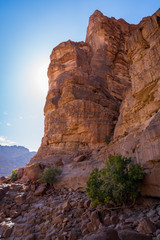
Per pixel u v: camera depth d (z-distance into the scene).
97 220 6.55
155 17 12.23
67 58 34.16
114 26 45.16
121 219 6.11
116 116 26.31
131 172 7.43
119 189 7.11
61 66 33.81
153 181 6.98
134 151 9.64
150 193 7.08
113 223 6.10
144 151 7.86
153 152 7.13
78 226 7.32
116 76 37.34
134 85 13.44
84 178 12.68
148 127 7.98
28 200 12.83
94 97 27.20
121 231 3.80
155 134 7.24
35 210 10.84
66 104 25.72
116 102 31.78
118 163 8.26
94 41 40.19
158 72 11.42
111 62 38.66
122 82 37.16
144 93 13.04
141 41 13.29
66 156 21.16
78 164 15.46
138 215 6.26
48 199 12.34
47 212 9.78
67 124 24.20
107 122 24.03
